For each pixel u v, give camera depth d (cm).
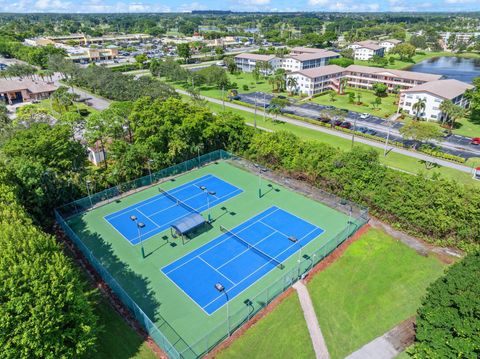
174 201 5466
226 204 5369
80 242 4275
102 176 5597
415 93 10000
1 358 2275
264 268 4016
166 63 15400
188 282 3800
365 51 19362
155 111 6462
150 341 3067
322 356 2977
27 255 2727
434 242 4459
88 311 2794
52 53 17262
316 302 3531
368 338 3148
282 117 10319
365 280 3834
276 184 5978
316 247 4372
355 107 11250
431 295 2858
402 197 4716
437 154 7344
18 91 11606
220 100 12369
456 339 2416
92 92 13075
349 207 5234
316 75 12700
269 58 16362
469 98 10050
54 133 5291
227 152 6950
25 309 2431
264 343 3083
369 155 5291
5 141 5844
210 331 3186
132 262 4106
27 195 4631
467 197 4284
